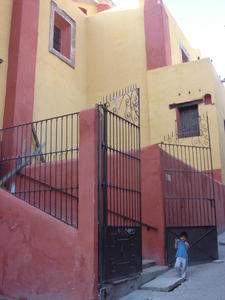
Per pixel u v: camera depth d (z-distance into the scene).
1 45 10.13
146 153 8.74
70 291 5.46
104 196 5.94
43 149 10.76
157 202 8.30
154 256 8.04
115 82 14.87
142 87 14.45
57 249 5.77
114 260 5.91
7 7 10.56
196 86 13.50
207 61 13.55
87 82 15.31
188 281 6.86
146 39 14.88
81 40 15.34
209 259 8.62
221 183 13.02
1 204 6.75
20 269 6.14
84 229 5.57
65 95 13.29
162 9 15.08
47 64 12.39
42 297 5.74
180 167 9.62
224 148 13.79
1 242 6.54
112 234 5.98
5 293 6.23
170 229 8.20
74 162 7.38
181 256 7.19
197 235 8.59
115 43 15.35
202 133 12.94
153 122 13.92
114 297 5.72
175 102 13.70
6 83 10.03
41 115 11.57
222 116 14.37
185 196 9.68
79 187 5.82
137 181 7.80
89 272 5.34
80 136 6.06
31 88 10.45
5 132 9.48
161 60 14.40
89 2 19.78
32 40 10.78
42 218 6.10
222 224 12.87
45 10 12.70
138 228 6.86
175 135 13.43
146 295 6.02
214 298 5.64
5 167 8.74
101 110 6.30
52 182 7.64
